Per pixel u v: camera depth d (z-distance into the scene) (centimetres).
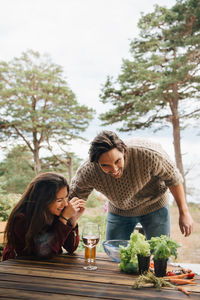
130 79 1574
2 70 2431
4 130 2305
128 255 149
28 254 176
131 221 250
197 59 1276
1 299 115
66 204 187
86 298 118
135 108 1485
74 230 191
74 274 145
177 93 1461
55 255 176
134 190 217
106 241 174
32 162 2106
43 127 2312
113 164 179
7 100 2336
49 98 2408
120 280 139
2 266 153
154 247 146
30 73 2438
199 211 970
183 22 1269
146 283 134
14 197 367
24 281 134
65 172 2452
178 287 131
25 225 182
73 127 2461
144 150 202
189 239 633
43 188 183
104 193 222
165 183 225
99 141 176
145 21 1571
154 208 238
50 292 123
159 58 1510
